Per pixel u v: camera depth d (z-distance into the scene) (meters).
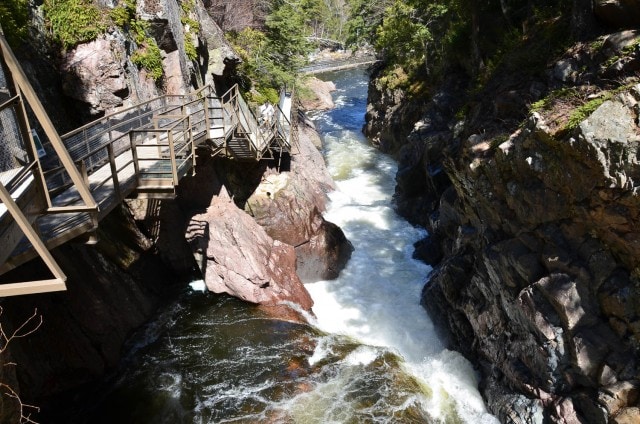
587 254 8.05
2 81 7.10
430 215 16.53
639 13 7.94
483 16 16.50
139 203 13.62
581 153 7.46
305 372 11.16
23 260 5.73
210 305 13.58
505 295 9.55
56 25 12.55
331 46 65.38
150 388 10.73
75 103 12.84
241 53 24.20
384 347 12.12
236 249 13.95
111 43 13.26
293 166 18.77
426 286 13.89
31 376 9.49
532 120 8.52
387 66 29.89
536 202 8.70
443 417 9.96
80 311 10.70
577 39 9.20
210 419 9.92
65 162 5.46
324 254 15.70
